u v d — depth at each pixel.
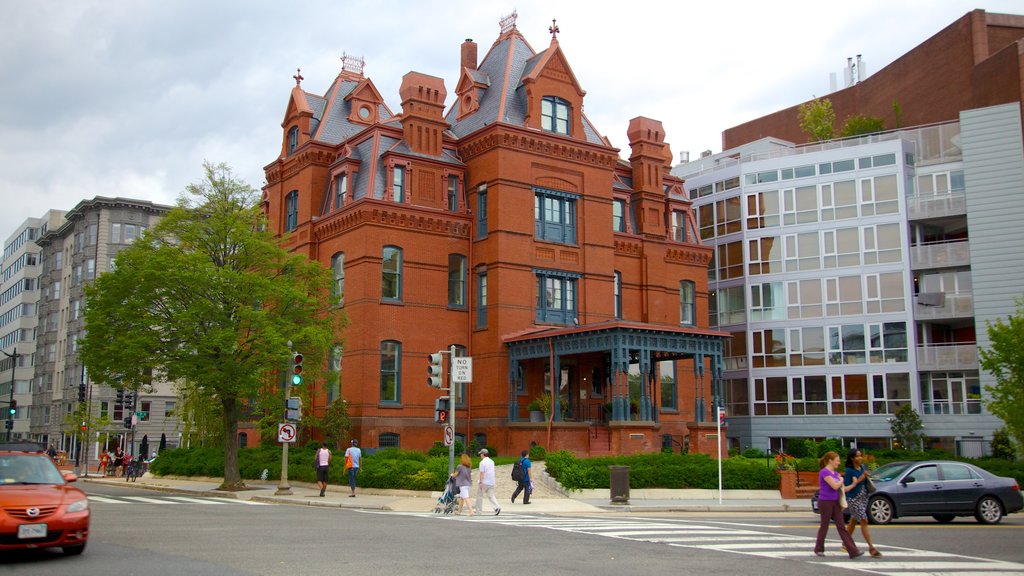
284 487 31.30
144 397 78.12
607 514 25.05
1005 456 40.53
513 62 44.94
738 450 49.16
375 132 41.72
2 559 13.36
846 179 51.16
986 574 13.22
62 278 92.06
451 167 42.53
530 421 39.16
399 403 39.16
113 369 32.34
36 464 14.99
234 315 33.97
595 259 43.97
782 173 53.31
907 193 49.50
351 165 41.97
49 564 12.82
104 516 21.53
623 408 36.94
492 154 41.59
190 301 33.22
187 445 52.84
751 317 53.16
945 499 22.02
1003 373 35.44
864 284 49.75
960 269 48.50
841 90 67.25
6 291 115.25
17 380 102.69
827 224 51.38
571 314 43.06
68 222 88.56
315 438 41.28
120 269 32.72
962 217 48.72
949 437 46.50
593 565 13.36
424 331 40.44
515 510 25.59
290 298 34.12
